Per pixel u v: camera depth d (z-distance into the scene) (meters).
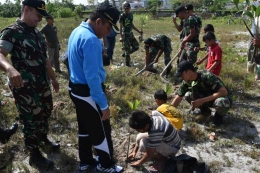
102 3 2.99
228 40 12.52
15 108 5.09
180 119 3.88
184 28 6.39
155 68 7.57
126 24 7.78
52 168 3.63
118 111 4.95
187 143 4.19
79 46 2.90
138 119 3.24
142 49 10.48
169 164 3.47
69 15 31.86
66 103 5.35
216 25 20.42
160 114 3.64
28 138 3.50
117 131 4.50
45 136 3.95
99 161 3.38
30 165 3.65
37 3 3.16
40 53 3.34
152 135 3.31
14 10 33.56
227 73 7.00
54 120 4.73
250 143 4.20
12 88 3.34
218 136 4.36
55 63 7.16
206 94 4.56
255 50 5.01
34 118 3.45
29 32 3.23
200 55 9.18
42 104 3.54
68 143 4.17
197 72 4.41
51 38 6.88
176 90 6.08
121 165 3.68
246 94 5.84
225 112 4.52
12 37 3.12
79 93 3.07
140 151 3.68
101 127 3.21
